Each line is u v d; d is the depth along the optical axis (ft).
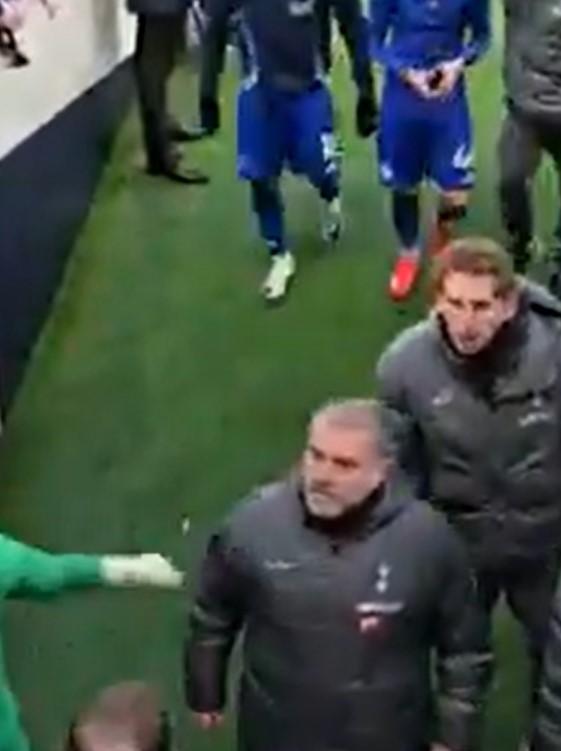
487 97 26.99
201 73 21.12
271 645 10.44
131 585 11.57
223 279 21.99
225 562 10.45
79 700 14.89
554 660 10.74
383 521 10.06
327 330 20.58
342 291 21.38
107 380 19.88
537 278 20.70
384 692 10.42
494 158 24.84
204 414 19.10
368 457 9.77
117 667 15.28
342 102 26.81
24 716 14.67
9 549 11.00
